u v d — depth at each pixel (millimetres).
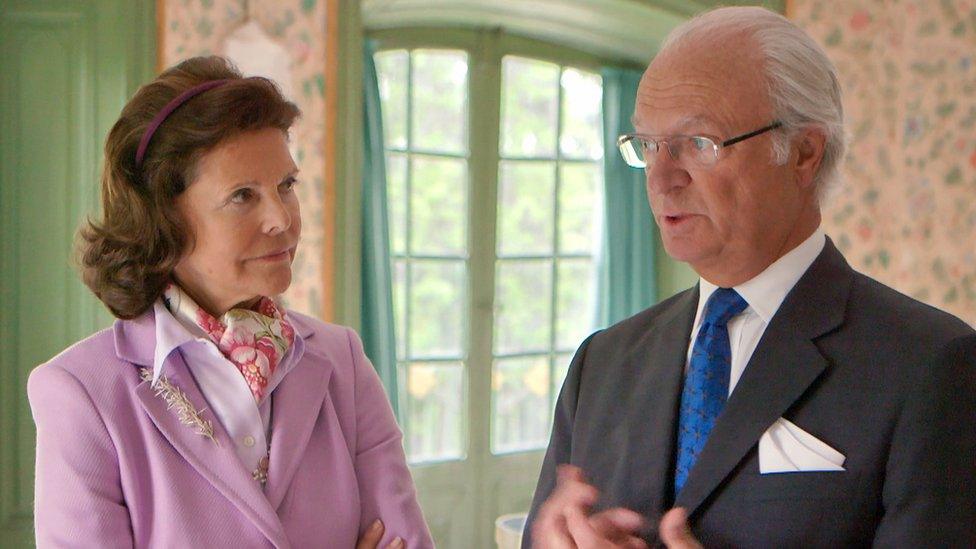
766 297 1521
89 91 3492
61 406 1633
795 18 4180
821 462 1380
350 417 1835
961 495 1309
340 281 3654
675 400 1570
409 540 1775
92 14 3482
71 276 3529
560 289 4902
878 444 1357
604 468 1631
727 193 1462
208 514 1623
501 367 4734
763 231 1482
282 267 1684
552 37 4672
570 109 4855
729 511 1426
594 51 4820
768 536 1385
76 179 3510
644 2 4172
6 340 3520
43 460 1630
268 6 3570
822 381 1434
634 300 4941
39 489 1625
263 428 1718
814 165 1513
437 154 4469
